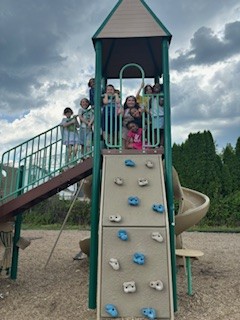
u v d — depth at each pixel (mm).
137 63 7320
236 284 5809
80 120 6086
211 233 14688
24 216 19250
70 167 5938
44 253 9406
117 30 5586
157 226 4508
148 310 4078
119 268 4316
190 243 11336
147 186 4945
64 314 4605
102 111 5969
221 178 18703
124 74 7754
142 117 5777
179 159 19406
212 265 7562
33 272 7090
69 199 19484
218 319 4355
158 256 4363
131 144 6047
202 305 4867
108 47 6629
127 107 6250
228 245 10828
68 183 5992
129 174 5102
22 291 5695
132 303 4172
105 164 5242
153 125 5676
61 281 6270
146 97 5828
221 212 17250
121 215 4621
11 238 6332
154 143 5809
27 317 4559
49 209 19219
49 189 5594
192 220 6648
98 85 5477
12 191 6125
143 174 5094
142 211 4664
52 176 5891
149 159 5293
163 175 5086
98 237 4656
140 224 4527
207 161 18812
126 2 5715
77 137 6117
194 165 18906
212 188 18281
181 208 7145
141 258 4289
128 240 4461
